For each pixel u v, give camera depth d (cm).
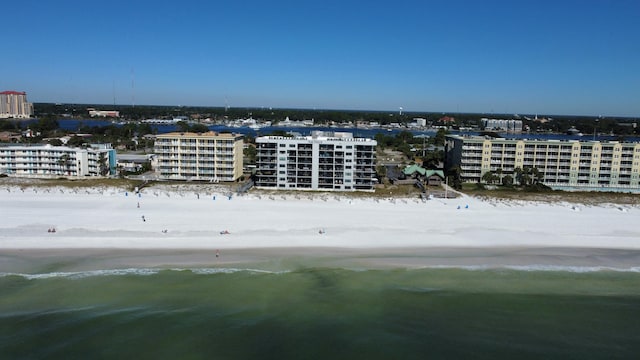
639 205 13362
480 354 5912
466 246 9444
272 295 7256
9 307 6750
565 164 16700
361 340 6153
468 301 7200
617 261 8806
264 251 8969
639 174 16288
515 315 6819
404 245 9425
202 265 8269
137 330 6266
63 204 12169
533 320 6700
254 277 7850
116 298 7075
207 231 9994
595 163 16500
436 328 6469
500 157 17112
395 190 15200
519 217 11525
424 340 6184
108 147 18800
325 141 14900
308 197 13700
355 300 7162
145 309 6788
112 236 9569
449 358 5838
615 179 16488
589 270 8375
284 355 5816
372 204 12838
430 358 5822
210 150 16475
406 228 10494
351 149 14875
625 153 16275
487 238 9906
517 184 16675
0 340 5997
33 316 6544
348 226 10544
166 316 6600
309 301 7106
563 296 7406
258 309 6850
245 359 5731
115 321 6456
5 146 17800
